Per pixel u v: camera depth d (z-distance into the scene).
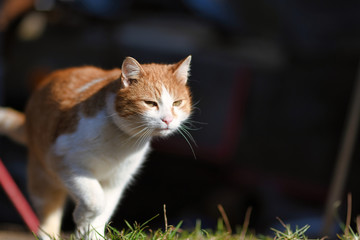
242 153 14.85
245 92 14.98
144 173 14.47
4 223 9.36
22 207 5.31
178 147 15.43
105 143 4.48
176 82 4.90
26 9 9.79
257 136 14.88
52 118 4.86
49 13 10.27
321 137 14.16
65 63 15.16
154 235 4.61
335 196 6.40
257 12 11.09
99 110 4.52
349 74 13.60
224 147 14.96
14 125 5.75
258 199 12.48
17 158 12.27
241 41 12.24
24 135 5.77
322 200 13.08
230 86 15.09
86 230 4.54
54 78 5.31
